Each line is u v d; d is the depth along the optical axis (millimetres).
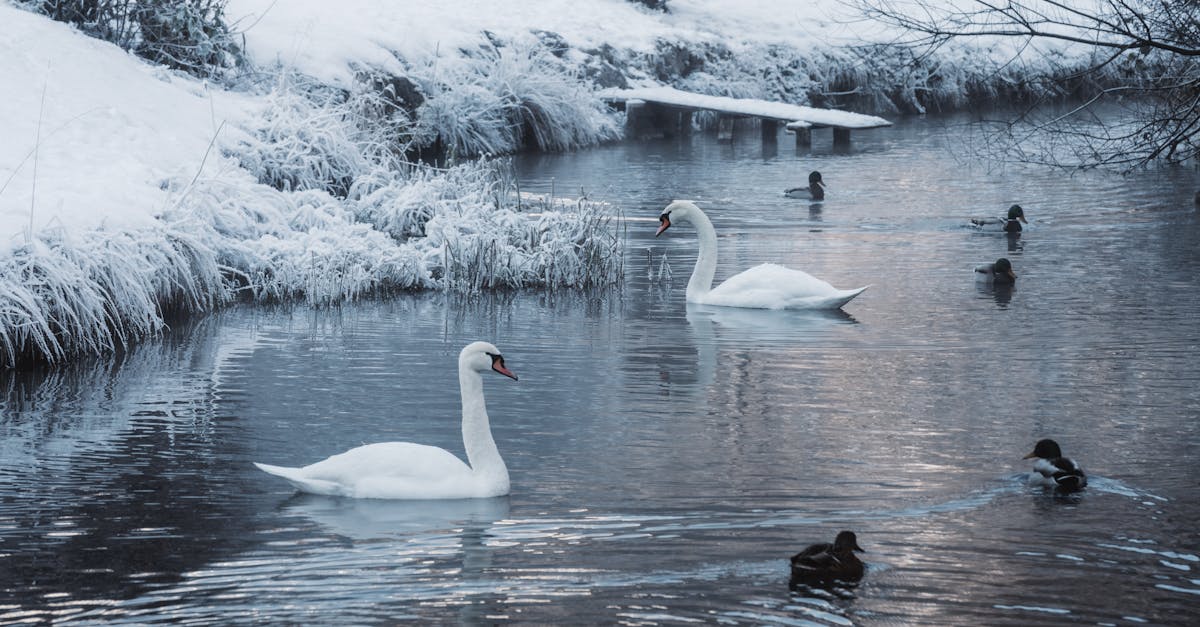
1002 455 10195
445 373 13070
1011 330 14812
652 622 7117
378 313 16219
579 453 10359
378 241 18344
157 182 17609
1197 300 16250
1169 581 7633
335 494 9336
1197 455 10133
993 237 21297
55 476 9820
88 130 18500
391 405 11891
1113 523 8602
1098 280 17688
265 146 20719
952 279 17953
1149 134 14836
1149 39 13695
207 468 10039
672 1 46969
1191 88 14742
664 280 18328
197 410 11727
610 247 18625
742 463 10047
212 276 16578
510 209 20266
